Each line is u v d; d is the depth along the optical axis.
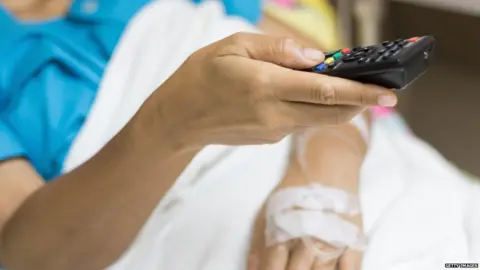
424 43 0.47
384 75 0.45
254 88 0.48
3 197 0.72
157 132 0.57
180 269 0.71
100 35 0.88
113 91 0.82
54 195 0.65
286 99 0.48
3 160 0.74
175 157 0.60
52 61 0.83
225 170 0.80
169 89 0.54
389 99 0.45
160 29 0.88
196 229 0.74
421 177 0.83
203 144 0.56
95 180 0.63
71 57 0.84
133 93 0.82
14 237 0.68
